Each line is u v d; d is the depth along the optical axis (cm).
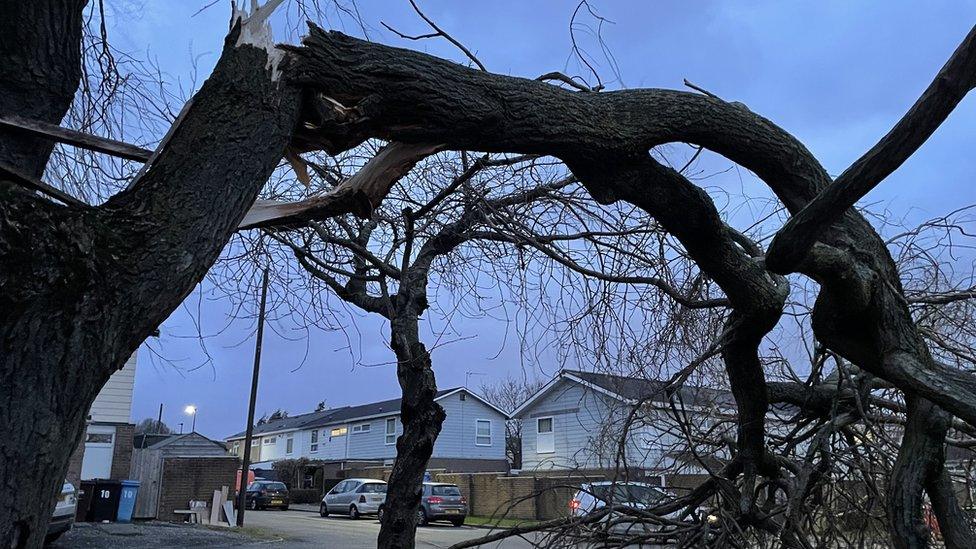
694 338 384
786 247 224
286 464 3569
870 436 387
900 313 255
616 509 355
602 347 373
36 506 135
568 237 362
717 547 348
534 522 404
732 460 386
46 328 136
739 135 263
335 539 1378
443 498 1838
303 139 208
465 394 3088
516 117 222
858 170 202
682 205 264
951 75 176
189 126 173
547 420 1864
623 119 242
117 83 310
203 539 1244
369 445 3434
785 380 418
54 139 178
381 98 203
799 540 349
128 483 1530
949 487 272
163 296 153
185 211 161
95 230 146
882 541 378
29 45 199
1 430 130
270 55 187
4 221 132
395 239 378
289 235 416
